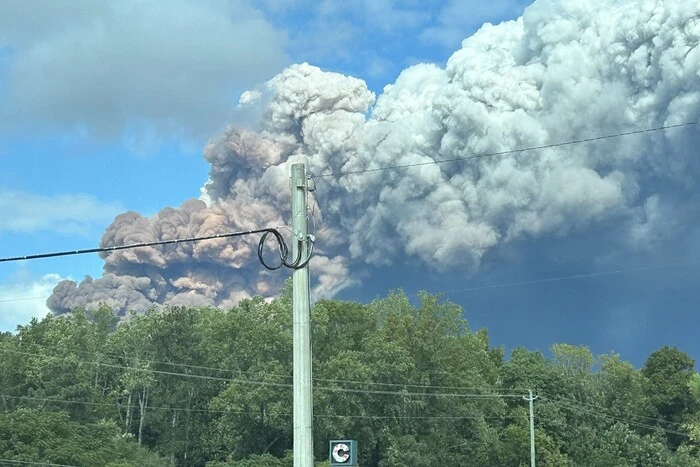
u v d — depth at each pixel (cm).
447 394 8481
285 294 8438
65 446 5962
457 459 8606
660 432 11525
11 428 5831
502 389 10225
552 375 10725
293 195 2248
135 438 9106
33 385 8869
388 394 7875
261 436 7719
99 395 8731
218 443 8312
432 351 8525
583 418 10788
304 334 2197
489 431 8775
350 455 2398
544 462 9069
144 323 9581
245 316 7906
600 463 10019
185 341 9356
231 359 7906
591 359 12075
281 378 7450
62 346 8775
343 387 7612
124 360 9194
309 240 2230
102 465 6166
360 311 8488
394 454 7788
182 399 8994
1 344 8844
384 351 7944
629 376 11756
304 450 2156
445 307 9538
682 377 11906
